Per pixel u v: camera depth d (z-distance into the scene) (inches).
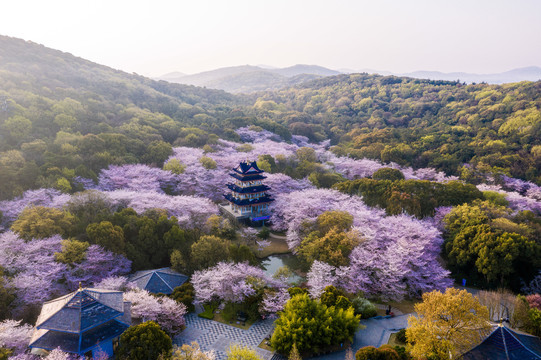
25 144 3668.8
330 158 5452.8
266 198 3700.8
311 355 1644.9
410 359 1526.8
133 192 3250.5
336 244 2407.7
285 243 3161.9
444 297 1488.7
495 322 1747.0
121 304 1658.5
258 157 4685.0
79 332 1445.6
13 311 1801.2
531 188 4180.6
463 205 3011.8
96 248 2217.0
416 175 4911.4
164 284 2130.9
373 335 1811.0
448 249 2650.1
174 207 3046.3
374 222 2837.1
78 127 4685.0
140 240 2468.0
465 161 5231.3
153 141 4724.4
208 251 2337.6
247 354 1432.1
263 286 2057.1
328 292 1924.2
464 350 1471.5
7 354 1376.7
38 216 2396.7
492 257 2295.8
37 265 2041.1
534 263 2273.6
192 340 1754.4
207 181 4055.1
